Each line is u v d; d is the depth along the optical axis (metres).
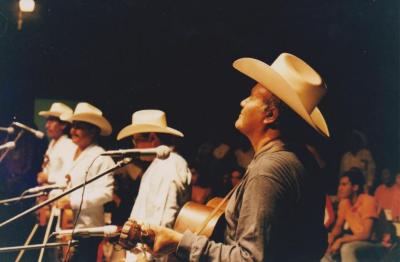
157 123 4.82
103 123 5.62
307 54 12.00
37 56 11.20
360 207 6.66
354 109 11.80
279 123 2.51
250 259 2.20
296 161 2.38
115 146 11.03
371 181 8.67
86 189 5.24
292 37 11.98
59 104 6.72
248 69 2.62
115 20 11.77
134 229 2.51
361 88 11.85
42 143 7.35
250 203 2.28
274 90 2.50
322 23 11.92
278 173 2.31
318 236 2.48
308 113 2.59
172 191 4.24
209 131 11.80
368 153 8.83
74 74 11.59
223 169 8.08
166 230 2.49
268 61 12.02
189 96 11.96
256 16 11.94
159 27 11.93
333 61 11.95
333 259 6.65
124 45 11.86
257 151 2.53
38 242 6.48
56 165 6.27
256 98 2.55
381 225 6.69
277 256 2.24
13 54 10.95
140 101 11.91
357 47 11.88
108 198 5.26
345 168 8.90
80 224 5.16
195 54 11.98
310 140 7.59
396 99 11.65
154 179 4.32
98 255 5.51
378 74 11.80
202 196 7.16
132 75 11.90
